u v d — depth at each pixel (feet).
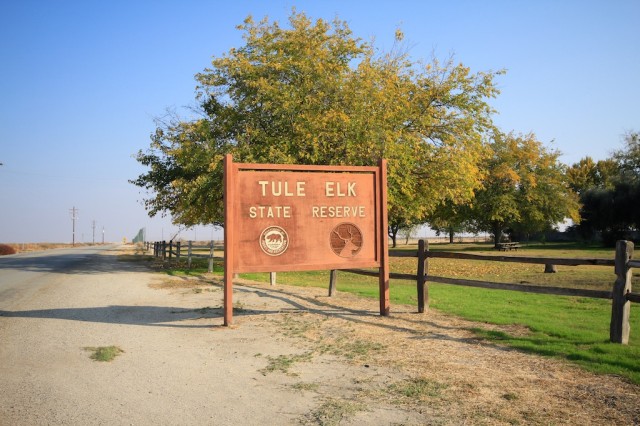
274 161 60.39
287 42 67.26
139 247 208.03
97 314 32.89
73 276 63.05
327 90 65.62
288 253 30.01
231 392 17.07
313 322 29.40
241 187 29.37
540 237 212.64
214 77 69.87
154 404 15.89
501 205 152.35
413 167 71.72
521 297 41.04
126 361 21.15
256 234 29.48
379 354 21.85
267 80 65.16
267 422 14.35
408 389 17.02
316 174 30.81
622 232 168.86
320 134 61.57
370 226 31.89
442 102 77.97
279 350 22.86
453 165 73.56
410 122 75.00
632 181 159.84
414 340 24.43
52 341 24.81
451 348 22.74
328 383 17.92
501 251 140.05
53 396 16.60
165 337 25.81
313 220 30.60
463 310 33.24
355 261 31.32
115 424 14.23
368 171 31.99
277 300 38.65
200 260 96.58
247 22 69.72
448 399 16.02
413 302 37.68
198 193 65.10
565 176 165.48
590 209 172.35
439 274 70.85
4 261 101.65
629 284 22.43
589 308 34.47
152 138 76.79
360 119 62.28
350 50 72.49
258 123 67.00
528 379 17.95
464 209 156.76
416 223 188.24
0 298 41.06
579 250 141.18
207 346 23.80
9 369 19.79
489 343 23.63
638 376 17.75
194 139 69.15
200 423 14.33
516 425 13.89
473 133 78.43
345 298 39.83
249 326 28.50
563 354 21.11
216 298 40.14
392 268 85.92
